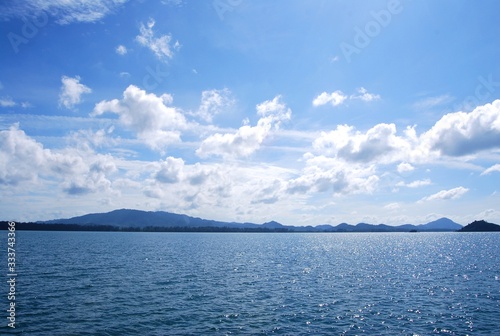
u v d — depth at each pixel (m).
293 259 87.81
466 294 41.88
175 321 29.55
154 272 57.62
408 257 95.81
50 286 42.66
